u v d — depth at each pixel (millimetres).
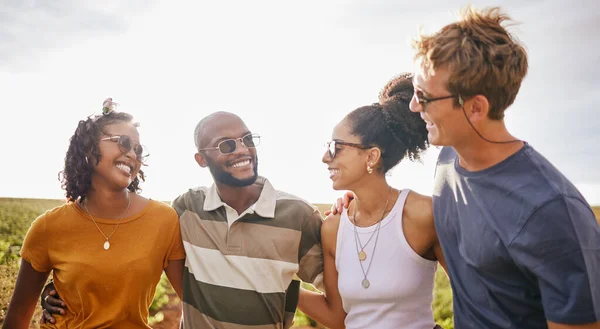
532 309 2414
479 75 2279
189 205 3557
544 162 2322
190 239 3422
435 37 2396
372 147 3215
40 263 3230
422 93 2463
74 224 3225
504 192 2330
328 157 3334
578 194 2229
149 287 3285
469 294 2607
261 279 3320
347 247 3301
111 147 3199
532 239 2164
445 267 3236
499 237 2324
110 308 3152
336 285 3508
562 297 2111
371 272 3166
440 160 2930
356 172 3258
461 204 2584
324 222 3545
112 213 3303
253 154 3477
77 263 3117
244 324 3273
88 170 3238
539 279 2189
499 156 2416
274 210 3469
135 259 3184
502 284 2436
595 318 2068
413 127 3271
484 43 2297
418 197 3225
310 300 3668
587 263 2070
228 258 3324
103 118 3246
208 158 3465
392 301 3133
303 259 3547
